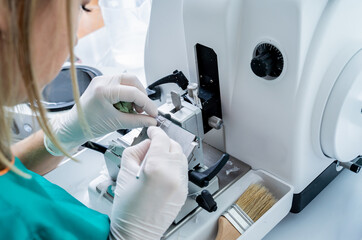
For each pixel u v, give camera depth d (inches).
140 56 66.0
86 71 56.5
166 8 37.3
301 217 37.2
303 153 32.7
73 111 36.5
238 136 37.3
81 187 40.3
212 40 32.9
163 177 27.5
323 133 31.5
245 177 37.2
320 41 27.6
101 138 44.8
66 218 25.2
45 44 19.6
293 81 29.3
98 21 65.8
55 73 22.3
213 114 37.0
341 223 36.0
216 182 35.3
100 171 41.3
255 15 29.7
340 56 29.3
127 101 34.6
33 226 23.4
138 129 37.3
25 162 36.8
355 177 40.7
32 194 24.2
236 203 34.1
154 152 28.8
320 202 38.4
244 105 34.5
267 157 35.5
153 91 39.6
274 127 32.9
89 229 26.2
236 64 33.4
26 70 18.3
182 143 32.6
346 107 30.0
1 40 17.6
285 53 28.7
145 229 28.5
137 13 63.8
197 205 34.6
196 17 32.9
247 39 31.4
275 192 36.4
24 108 47.5
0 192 22.8
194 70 37.0
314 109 30.8
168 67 42.0
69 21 17.8
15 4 16.5
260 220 31.4
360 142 35.4
